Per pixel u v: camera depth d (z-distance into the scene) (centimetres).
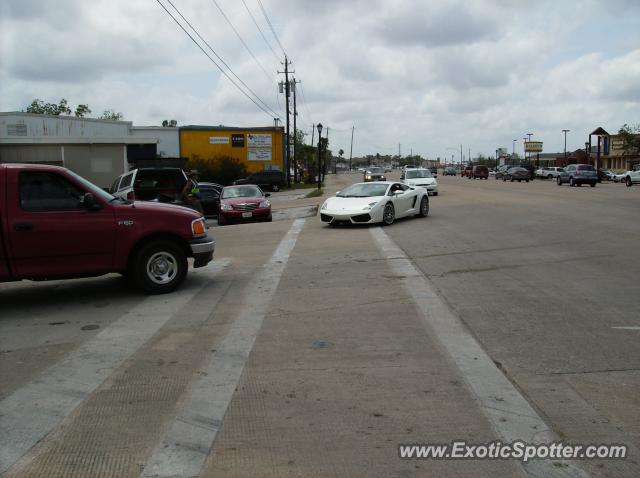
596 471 353
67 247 783
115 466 365
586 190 3712
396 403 448
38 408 453
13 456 379
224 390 482
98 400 466
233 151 5491
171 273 859
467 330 634
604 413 427
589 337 603
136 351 589
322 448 382
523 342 590
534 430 403
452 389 473
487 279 902
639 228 1519
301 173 7544
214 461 369
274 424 418
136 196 1703
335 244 1336
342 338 614
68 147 3250
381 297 793
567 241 1303
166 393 478
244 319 700
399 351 568
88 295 861
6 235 753
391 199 1739
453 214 2016
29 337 648
